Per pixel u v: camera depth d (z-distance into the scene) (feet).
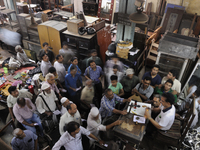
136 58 16.37
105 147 9.27
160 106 11.06
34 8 28.94
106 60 17.51
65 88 15.48
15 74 16.87
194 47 12.79
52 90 11.87
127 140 9.27
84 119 12.13
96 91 15.02
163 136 10.62
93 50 15.61
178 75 14.88
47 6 33.04
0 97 14.55
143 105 10.69
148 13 23.94
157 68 12.48
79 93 14.32
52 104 11.78
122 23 16.92
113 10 25.43
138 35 17.67
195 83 13.47
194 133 11.78
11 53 24.66
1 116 14.15
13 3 26.91
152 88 12.32
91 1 27.32
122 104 12.91
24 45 23.50
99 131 10.02
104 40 19.51
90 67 14.33
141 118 9.87
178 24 21.74
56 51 20.57
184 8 21.04
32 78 15.30
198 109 12.98
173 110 9.87
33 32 21.26
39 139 12.22
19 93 12.27
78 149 9.21
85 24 20.62
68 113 10.02
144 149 11.71
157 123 9.92
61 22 20.79
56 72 14.56
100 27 19.85
